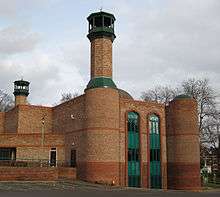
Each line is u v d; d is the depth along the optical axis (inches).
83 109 1828.2
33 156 1943.9
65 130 2011.6
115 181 1712.6
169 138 2052.2
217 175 3019.2
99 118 1723.7
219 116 2549.2
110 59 1860.2
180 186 1946.4
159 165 2012.8
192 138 1980.8
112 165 1710.1
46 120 2222.0
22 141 1962.4
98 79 1797.5
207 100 2578.7
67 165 1895.9
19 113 2170.3
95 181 1665.8
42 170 1541.6
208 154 3186.5
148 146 1974.7
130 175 1868.8
